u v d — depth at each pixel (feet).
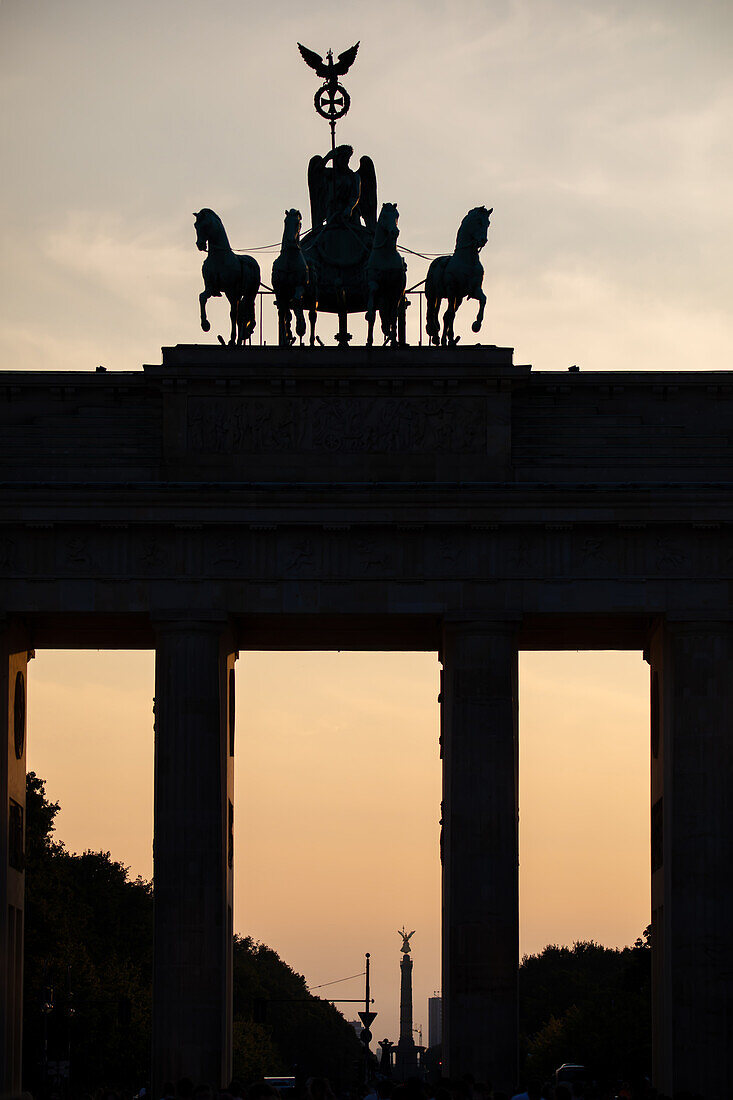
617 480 455.63
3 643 450.71
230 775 474.49
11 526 448.65
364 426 455.63
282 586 449.48
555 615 451.94
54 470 455.63
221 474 453.17
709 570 449.48
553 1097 237.04
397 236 463.01
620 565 450.30
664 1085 449.06
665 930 450.30
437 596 449.06
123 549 449.89
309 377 453.99
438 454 454.81
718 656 447.01
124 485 447.83
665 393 460.55
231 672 476.54
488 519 448.24
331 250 480.23
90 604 447.83
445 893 457.27
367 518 448.24
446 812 457.68
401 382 454.40
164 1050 433.48
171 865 440.86
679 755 444.96
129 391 458.91
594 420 458.09
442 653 469.57
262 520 448.24
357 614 449.06
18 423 458.91
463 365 454.40
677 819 442.91
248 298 468.75
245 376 453.58
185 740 444.14
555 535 451.12
